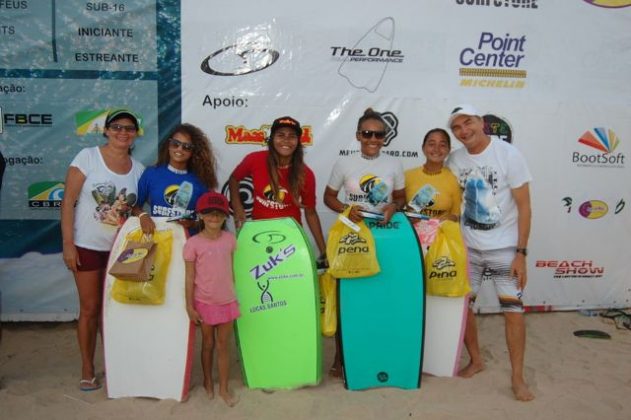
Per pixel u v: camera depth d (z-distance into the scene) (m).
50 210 4.59
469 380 3.63
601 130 4.98
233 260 3.43
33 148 4.52
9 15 4.39
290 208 3.68
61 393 3.43
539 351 4.25
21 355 4.07
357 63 4.69
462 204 4.00
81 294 3.43
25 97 4.48
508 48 4.82
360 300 3.47
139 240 3.30
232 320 3.30
